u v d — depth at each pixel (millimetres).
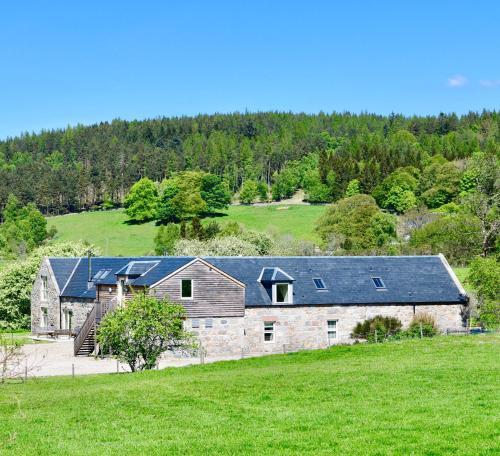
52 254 82125
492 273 52688
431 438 18781
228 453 18406
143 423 22750
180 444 19594
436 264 62688
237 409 24281
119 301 56875
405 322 57844
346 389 26734
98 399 27547
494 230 92500
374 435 19469
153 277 54094
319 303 56031
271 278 55625
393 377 28750
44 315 71562
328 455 17750
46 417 24359
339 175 195375
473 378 27594
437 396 24500
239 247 94938
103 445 19906
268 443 19219
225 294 54219
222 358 52094
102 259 68875
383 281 59375
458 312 59219
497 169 104125
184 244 97938
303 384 28312
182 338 41781
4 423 23531
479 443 18078
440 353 35625
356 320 56906
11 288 76375
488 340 39938
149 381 32094
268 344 55031
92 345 55062
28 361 50750
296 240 125688
